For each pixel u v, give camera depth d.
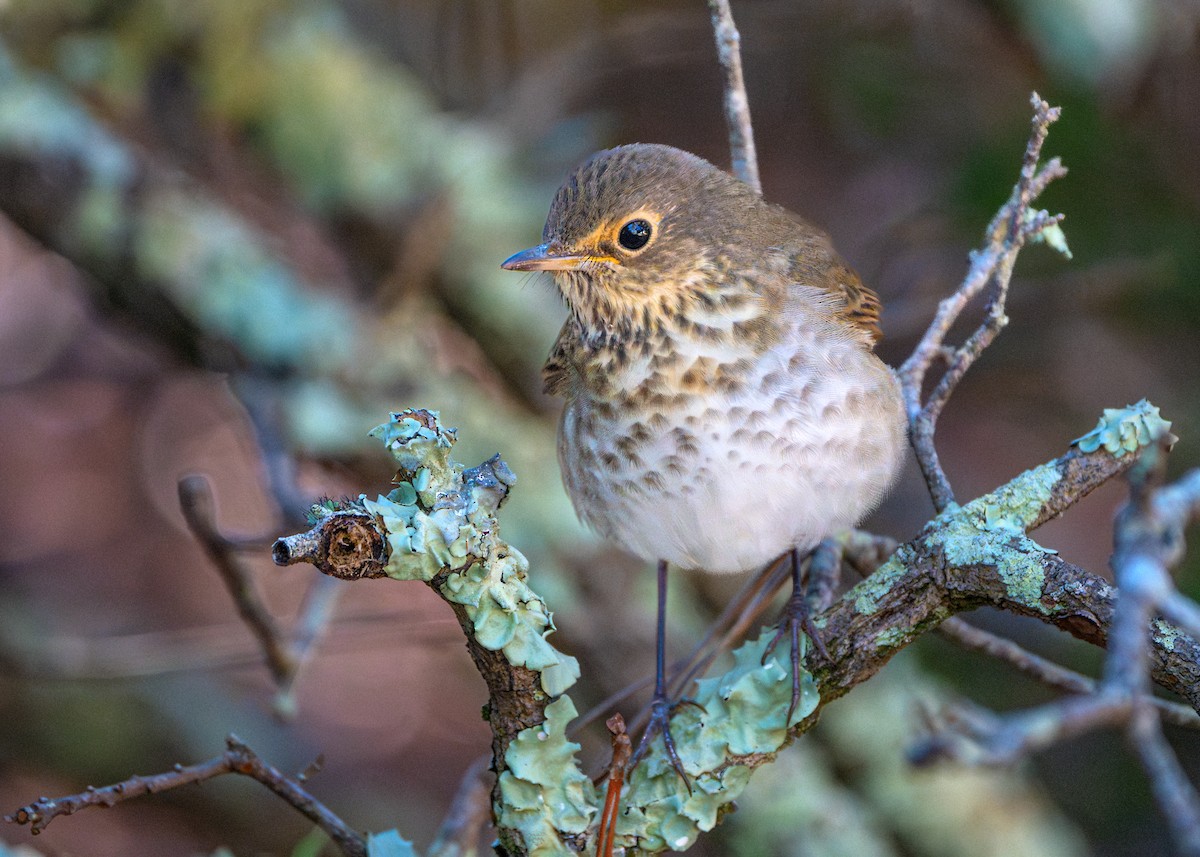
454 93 13.42
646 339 7.21
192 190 11.23
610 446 7.22
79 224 10.73
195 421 16.27
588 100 13.93
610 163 7.57
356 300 12.00
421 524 5.12
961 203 10.89
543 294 11.99
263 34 11.70
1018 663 6.89
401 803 13.20
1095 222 10.49
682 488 7.11
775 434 7.02
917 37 12.35
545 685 5.38
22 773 12.38
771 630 6.10
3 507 15.50
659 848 5.79
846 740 10.81
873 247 12.67
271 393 10.40
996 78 12.08
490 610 5.30
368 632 12.29
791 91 13.42
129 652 10.47
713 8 7.63
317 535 4.98
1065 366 11.95
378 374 10.90
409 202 11.70
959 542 5.57
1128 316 10.84
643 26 12.74
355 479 10.33
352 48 12.18
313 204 11.70
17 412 16.08
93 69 11.34
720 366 7.07
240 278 10.88
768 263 7.36
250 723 13.06
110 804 5.64
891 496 12.52
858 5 12.55
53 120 10.91
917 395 6.94
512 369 11.82
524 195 12.25
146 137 11.38
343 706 14.50
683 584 11.59
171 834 12.34
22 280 16.27
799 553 7.52
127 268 10.77
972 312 11.92
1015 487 5.61
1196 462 10.41
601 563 10.75
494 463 5.31
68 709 12.41
